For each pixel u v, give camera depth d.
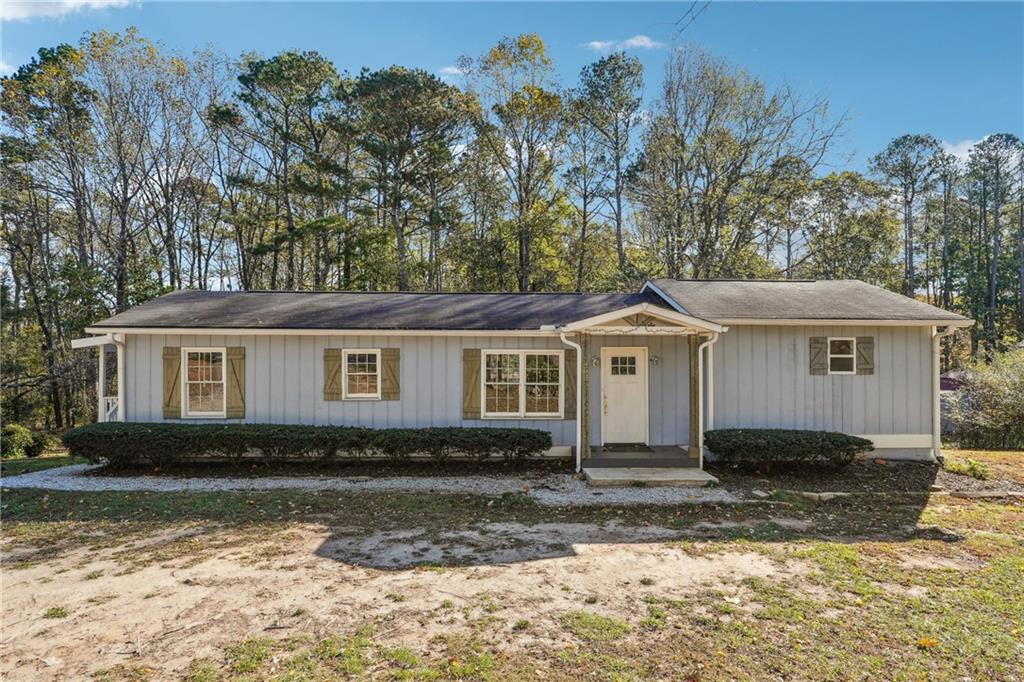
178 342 12.18
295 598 5.29
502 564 6.17
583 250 32.28
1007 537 7.21
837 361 12.16
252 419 12.25
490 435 11.31
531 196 31.12
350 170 29.27
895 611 4.98
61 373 23.94
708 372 11.84
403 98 27.41
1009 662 4.14
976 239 46.41
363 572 5.94
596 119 30.11
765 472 11.09
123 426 11.36
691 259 26.67
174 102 26.22
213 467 11.56
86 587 5.58
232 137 29.55
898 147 41.91
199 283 30.59
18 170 23.95
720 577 5.79
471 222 33.34
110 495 9.30
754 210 25.97
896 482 10.45
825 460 11.50
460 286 33.47
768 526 7.65
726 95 25.11
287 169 29.34
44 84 23.08
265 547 6.75
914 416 12.17
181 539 7.07
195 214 29.42
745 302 12.71
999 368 15.91
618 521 7.89
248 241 31.61
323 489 9.79
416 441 11.30
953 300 45.91
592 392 12.56
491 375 12.41
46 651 4.36
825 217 30.41
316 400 12.30
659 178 26.69
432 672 4.01
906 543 6.94
